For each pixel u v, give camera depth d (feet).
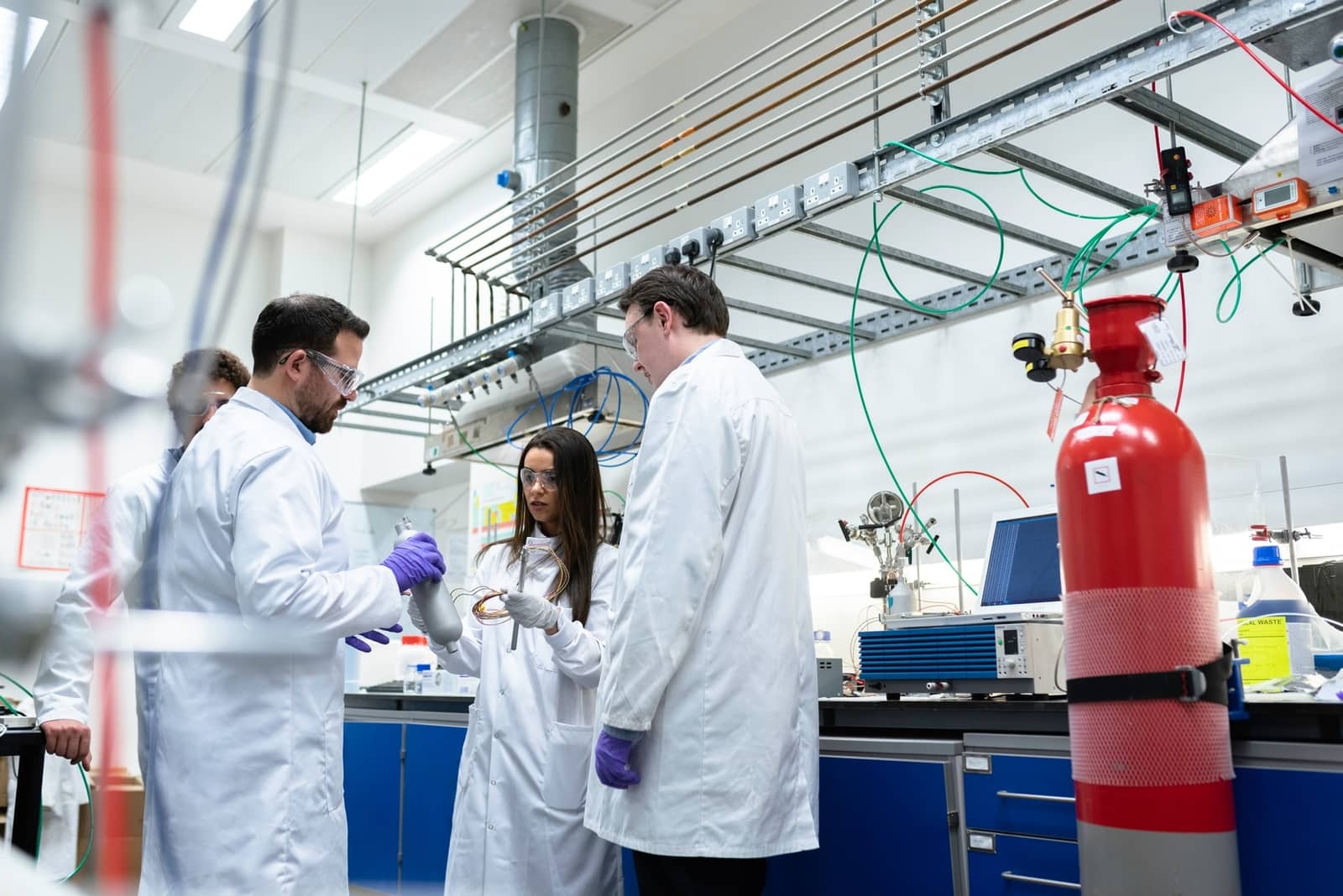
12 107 1.24
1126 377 4.58
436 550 5.74
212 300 1.42
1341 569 7.01
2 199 1.23
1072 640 4.43
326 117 16.37
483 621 6.81
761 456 5.40
